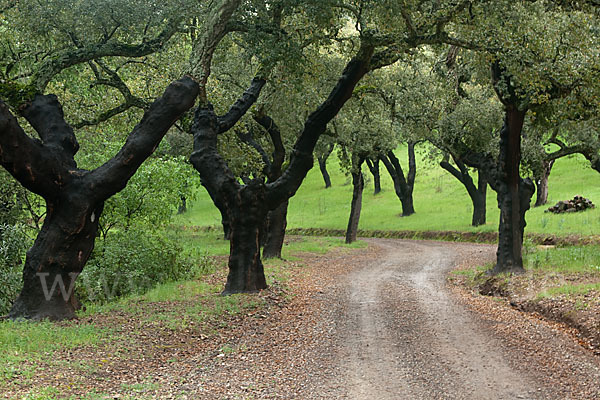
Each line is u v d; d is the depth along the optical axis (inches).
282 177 564.4
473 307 503.2
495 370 307.9
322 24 486.9
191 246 991.0
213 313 446.3
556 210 1357.0
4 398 225.9
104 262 601.0
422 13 502.0
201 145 550.6
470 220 1565.0
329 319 452.1
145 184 649.0
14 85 432.8
